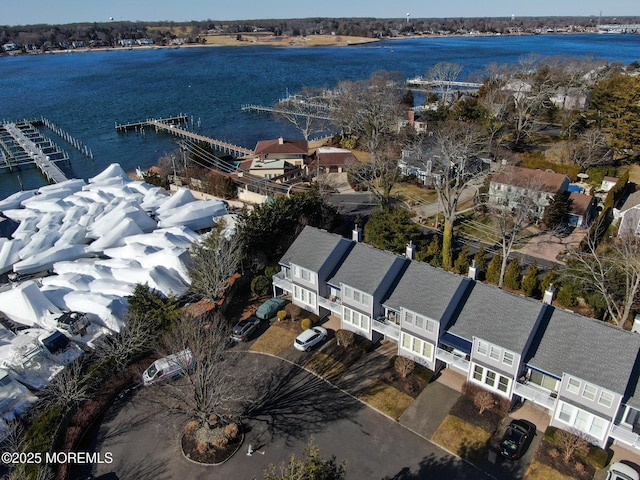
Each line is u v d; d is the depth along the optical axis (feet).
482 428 111.65
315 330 143.13
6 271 193.98
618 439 100.73
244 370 132.57
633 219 189.67
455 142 221.25
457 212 231.30
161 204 245.65
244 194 270.05
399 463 104.06
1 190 329.52
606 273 138.51
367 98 325.62
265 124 484.74
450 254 181.78
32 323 152.56
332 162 308.60
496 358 114.42
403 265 139.44
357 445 108.78
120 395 126.00
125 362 131.95
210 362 115.85
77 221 226.17
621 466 97.19
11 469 102.12
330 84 637.71
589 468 101.19
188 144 343.67
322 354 137.90
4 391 119.75
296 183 287.89
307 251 150.82
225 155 375.04
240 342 144.15
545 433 108.68
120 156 399.03
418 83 553.23
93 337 144.46
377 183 269.64
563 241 201.26
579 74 398.62
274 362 135.54
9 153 384.68
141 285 149.89
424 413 116.57
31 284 155.33
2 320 156.97
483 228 214.69
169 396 117.08
